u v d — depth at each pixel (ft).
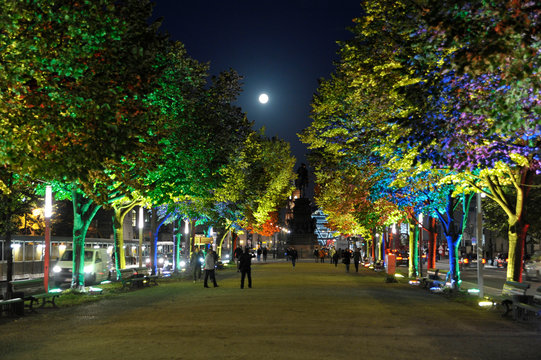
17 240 113.60
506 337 39.91
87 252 106.52
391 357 32.27
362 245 265.95
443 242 269.03
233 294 77.36
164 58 71.20
